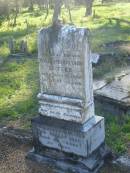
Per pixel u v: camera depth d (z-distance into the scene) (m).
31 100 10.65
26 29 24.44
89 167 6.85
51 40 6.84
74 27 6.67
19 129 8.63
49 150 7.41
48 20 28.23
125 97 9.27
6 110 10.09
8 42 18.44
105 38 18.34
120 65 12.54
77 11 36.34
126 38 18.22
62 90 7.05
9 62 15.57
